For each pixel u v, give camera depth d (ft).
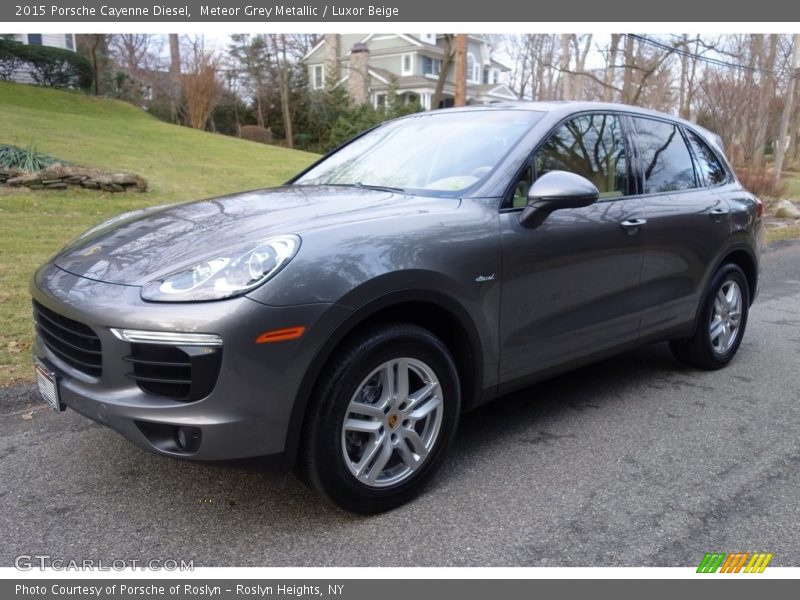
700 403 13.14
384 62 147.23
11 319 15.98
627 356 16.29
